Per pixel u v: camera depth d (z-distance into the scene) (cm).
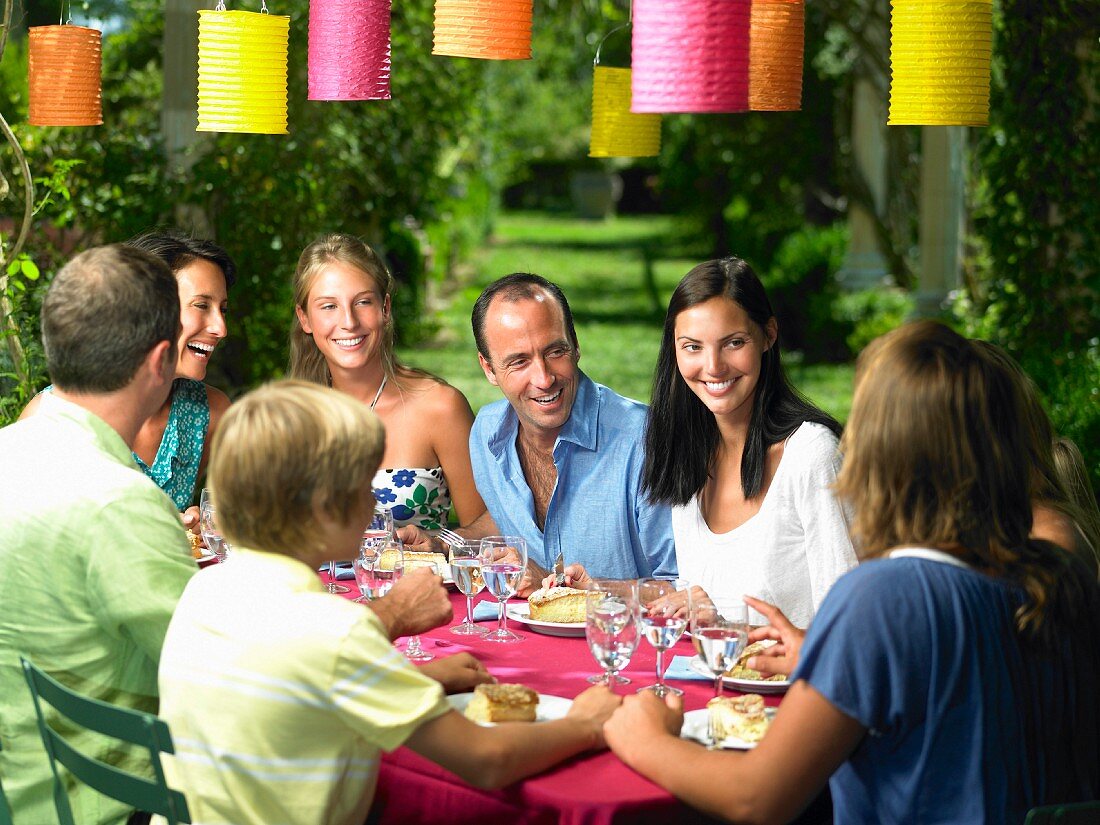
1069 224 775
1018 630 202
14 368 511
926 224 1188
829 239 1586
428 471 398
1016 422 210
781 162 1592
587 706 234
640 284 2273
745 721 226
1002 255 797
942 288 1189
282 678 203
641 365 1378
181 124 686
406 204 1038
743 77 261
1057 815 194
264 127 358
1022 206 787
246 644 204
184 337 386
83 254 246
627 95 471
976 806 199
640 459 337
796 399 311
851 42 1466
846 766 208
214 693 206
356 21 342
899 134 1452
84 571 234
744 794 204
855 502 212
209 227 695
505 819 219
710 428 317
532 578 331
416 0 969
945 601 198
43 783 243
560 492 346
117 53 821
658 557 341
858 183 1495
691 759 211
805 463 299
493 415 356
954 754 199
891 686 197
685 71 260
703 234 2152
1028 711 202
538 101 3131
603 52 1436
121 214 662
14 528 236
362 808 214
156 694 245
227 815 210
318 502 208
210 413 396
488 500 360
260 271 711
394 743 204
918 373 205
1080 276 778
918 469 204
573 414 339
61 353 242
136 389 247
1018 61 776
